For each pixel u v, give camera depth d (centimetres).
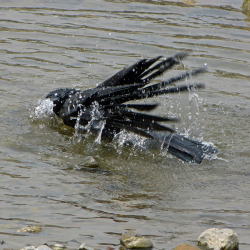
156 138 1226
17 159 1115
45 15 2073
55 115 1348
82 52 1767
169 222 901
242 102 1509
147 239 824
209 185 1059
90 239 831
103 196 984
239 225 900
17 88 1498
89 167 1113
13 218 879
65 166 1108
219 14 2191
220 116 1416
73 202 950
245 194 1022
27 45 1794
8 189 976
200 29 2011
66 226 866
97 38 1877
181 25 2041
